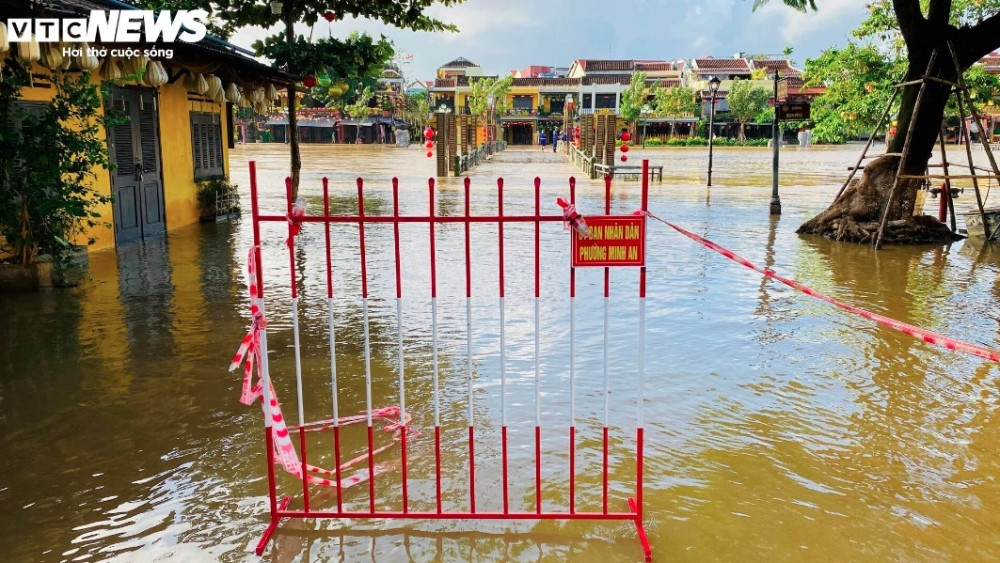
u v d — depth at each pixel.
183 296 8.10
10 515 3.66
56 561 3.28
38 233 8.30
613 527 3.54
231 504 3.78
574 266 3.40
